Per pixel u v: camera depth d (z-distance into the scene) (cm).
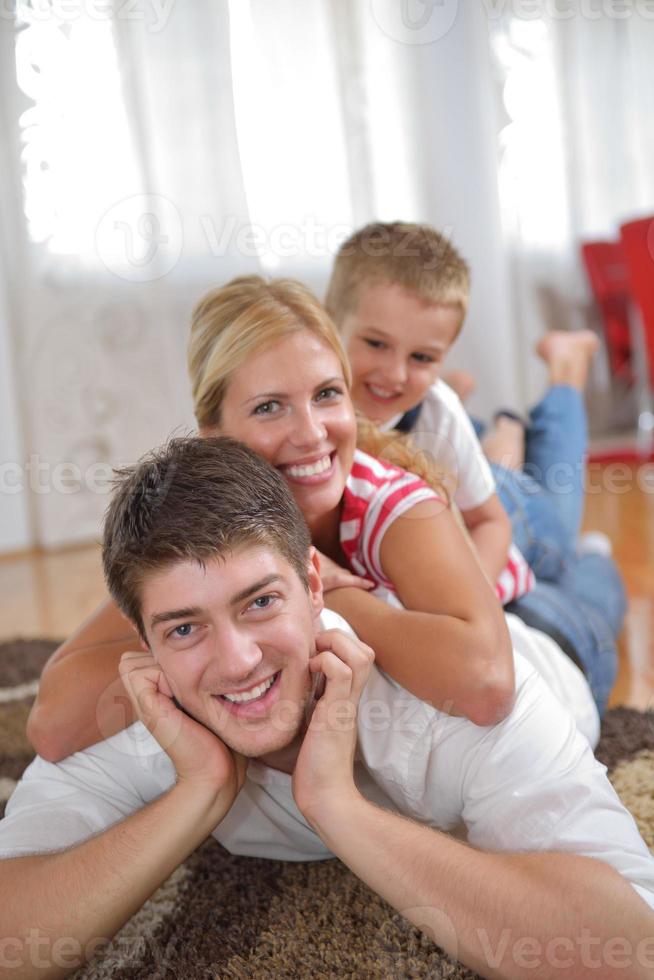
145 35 244
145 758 76
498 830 70
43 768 78
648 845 84
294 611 67
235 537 64
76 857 68
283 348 85
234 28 250
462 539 90
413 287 119
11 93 240
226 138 250
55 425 254
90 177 246
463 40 267
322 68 259
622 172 318
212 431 90
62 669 82
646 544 203
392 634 80
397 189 270
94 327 252
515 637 102
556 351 185
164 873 68
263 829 83
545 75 299
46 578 229
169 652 66
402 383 124
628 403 317
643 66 315
